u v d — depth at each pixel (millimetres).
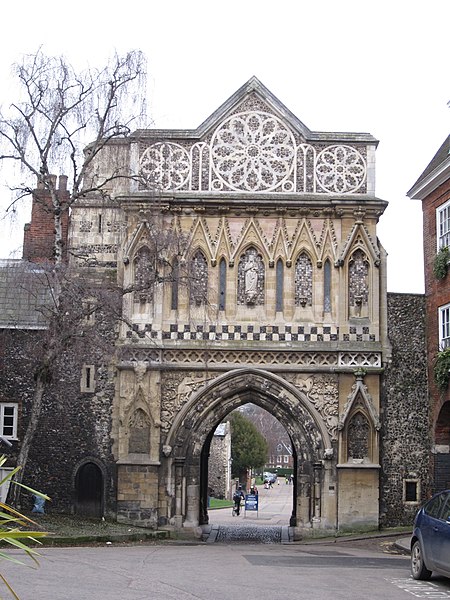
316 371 29969
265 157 30969
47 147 25922
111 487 29891
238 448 77938
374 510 29359
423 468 30016
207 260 30516
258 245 30609
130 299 30344
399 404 30297
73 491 29906
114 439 30047
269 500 70375
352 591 14477
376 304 30250
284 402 29953
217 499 67312
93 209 31484
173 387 30125
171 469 29719
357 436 29859
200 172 30859
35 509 28891
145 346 29953
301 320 30234
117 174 28922
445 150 30562
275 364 30094
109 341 30219
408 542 24750
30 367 30578
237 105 31266
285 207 30516
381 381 30312
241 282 30594
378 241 30781
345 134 31000
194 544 26859
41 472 29984
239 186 30828
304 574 16906
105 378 30375
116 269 31156
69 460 30031
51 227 35062
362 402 29828
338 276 30328
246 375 30094
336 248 30516
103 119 26469
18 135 25844
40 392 26016
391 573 17406
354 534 29062
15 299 31578
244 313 30328
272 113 31188
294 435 30047
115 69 26656
